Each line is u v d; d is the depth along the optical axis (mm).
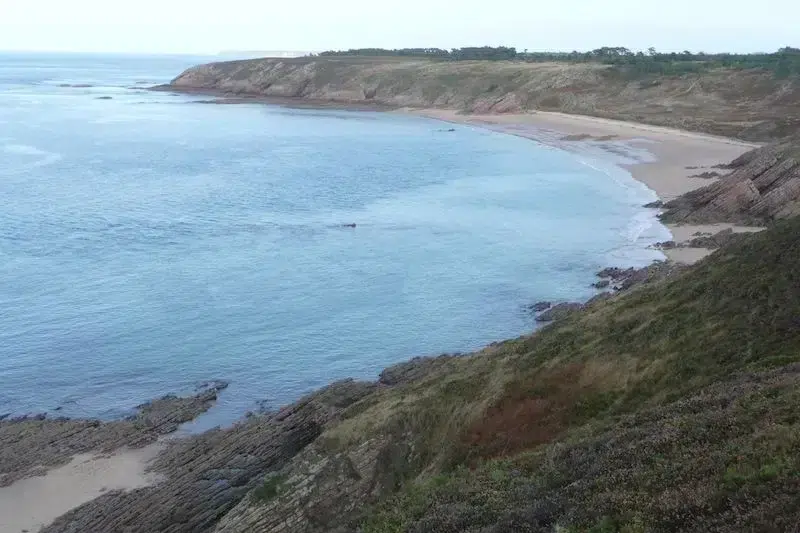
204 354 36344
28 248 53531
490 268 48469
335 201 69375
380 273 48156
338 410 26266
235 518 19172
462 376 23484
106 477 25453
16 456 26828
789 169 55031
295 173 84188
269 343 37656
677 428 13117
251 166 89188
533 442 18688
